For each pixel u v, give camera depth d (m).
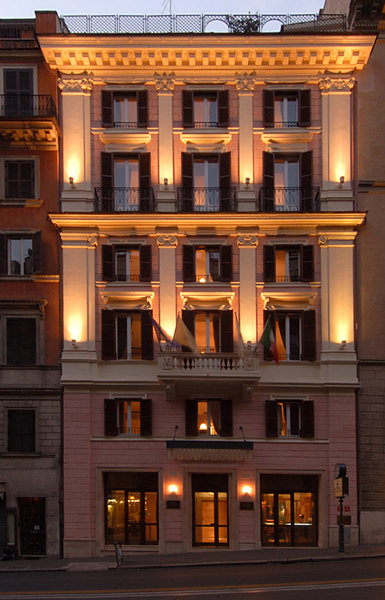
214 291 30.14
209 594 18.41
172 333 30.03
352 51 30.25
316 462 29.53
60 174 30.97
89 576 23.02
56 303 30.58
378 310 30.23
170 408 29.98
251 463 29.62
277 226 30.20
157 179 30.78
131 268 30.84
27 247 31.09
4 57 31.50
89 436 29.67
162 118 30.89
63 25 32.22
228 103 30.91
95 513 29.42
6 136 30.70
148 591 19.03
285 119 31.44
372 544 29.06
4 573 24.64
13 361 30.41
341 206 30.22
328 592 18.38
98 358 30.06
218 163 31.12
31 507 29.81
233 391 29.72
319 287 30.19
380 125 30.94
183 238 30.58
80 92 30.88
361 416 29.72
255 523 29.34
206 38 29.98
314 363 29.88
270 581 20.41
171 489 29.50
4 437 29.91
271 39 29.97
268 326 29.08
